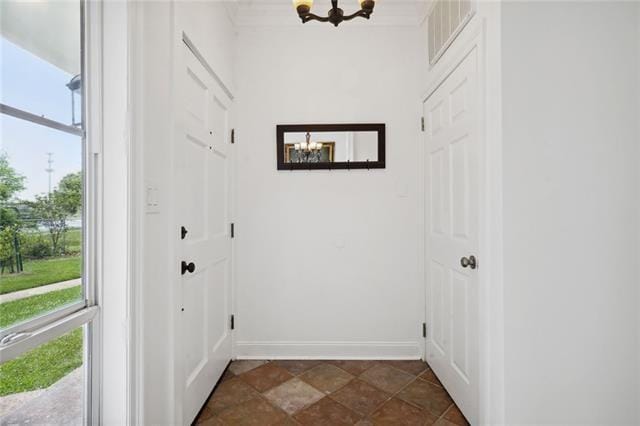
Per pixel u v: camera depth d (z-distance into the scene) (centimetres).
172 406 134
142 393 113
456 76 170
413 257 230
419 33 226
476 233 150
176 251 137
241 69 230
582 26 128
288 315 231
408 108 230
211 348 184
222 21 198
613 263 128
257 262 231
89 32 107
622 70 128
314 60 231
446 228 187
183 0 144
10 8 83
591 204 128
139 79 113
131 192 109
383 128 228
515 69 127
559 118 128
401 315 229
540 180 128
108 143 109
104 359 109
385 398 181
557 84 128
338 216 231
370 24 229
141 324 113
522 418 128
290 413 167
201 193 170
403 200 230
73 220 102
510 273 128
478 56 145
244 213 231
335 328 230
